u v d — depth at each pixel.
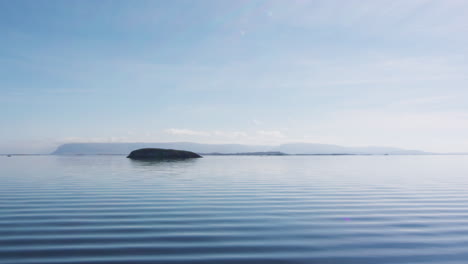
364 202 11.51
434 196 12.91
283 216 9.18
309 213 9.62
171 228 7.78
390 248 6.40
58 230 7.53
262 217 9.05
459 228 7.88
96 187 15.26
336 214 9.49
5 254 5.91
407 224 8.30
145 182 17.62
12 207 10.23
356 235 7.30
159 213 9.46
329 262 5.65
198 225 8.09
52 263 5.49
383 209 10.25
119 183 17.03
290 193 13.67
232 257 5.88
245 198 12.27
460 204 11.12
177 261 5.64
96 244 6.53
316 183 17.73
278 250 6.27
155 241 6.75
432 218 8.98
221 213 9.53
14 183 16.94
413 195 13.19
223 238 7.02
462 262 5.65
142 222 8.35
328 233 7.45
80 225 7.98
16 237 6.96
